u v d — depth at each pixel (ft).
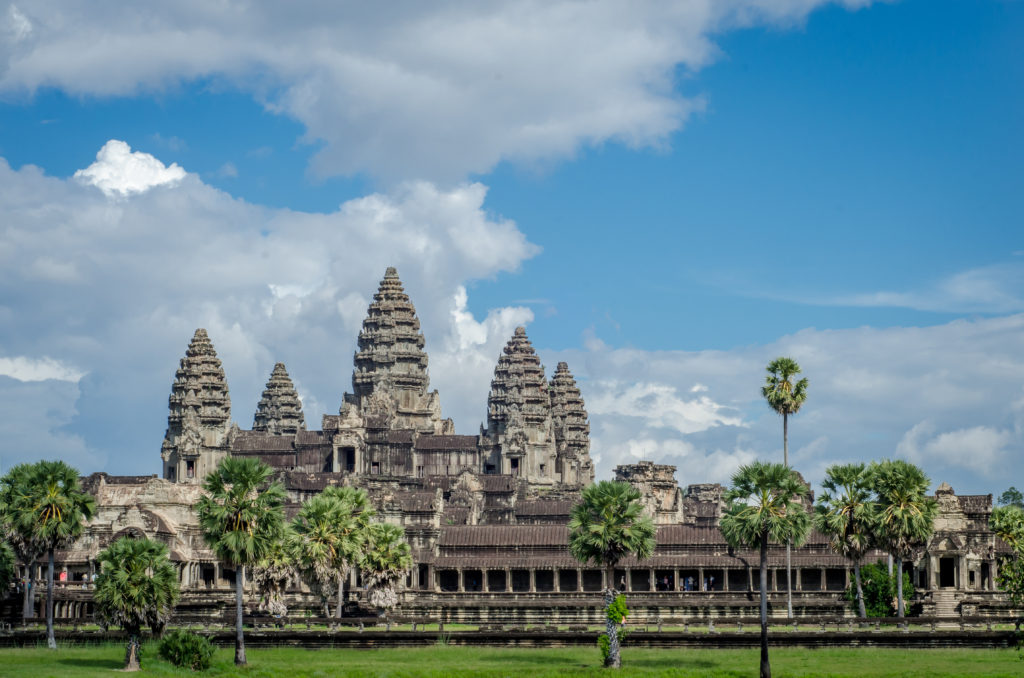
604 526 462.19
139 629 431.02
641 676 417.28
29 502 505.25
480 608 606.55
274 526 448.65
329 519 557.33
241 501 447.01
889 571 599.57
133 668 423.64
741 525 430.20
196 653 435.53
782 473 435.53
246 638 493.77
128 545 437.99
